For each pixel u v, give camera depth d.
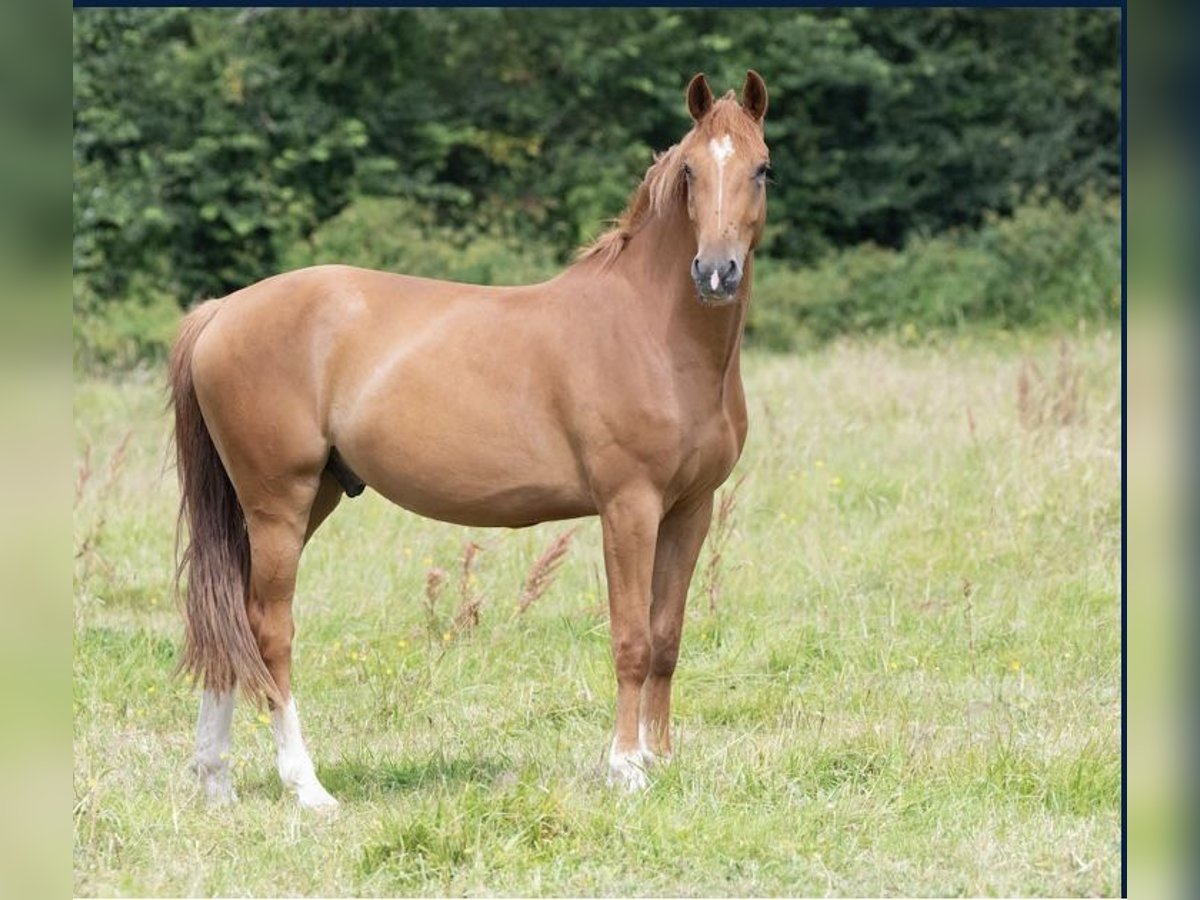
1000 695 9.73
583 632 11.24
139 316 27.86
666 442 8.29
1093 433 14.78
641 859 7.40
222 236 30.77
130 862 7.58
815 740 8.90
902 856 7.50
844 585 11.92
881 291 30.16
